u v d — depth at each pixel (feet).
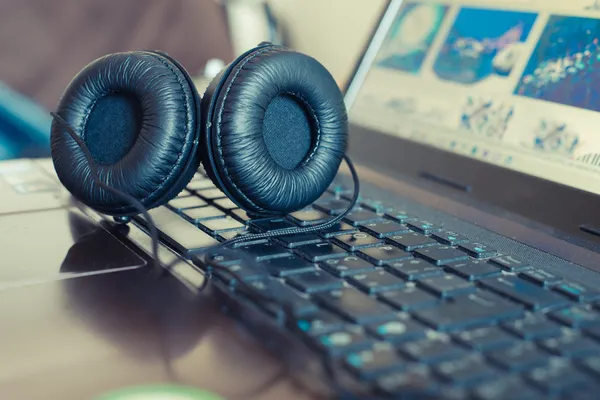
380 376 1.15
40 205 2.17
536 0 2.48
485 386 1.12
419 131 2.62
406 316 1.39
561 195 2.06
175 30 4.65
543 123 2.24
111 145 1.84
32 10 4.50
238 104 1.75
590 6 2.28
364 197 2.30
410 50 2.87
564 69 2.26
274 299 1.43
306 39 3.65
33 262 1.71
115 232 1.94
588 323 1.38
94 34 4.62
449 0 2.83
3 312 1.43
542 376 1.16
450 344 1.26
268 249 1.78
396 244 1.84
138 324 1.38
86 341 1.31
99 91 1.84
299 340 1.29
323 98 1.88
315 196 1.94
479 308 1.42
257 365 1.22
